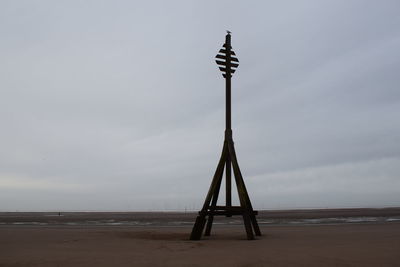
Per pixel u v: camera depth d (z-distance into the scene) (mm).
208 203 16656
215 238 17562
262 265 9836
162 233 21250
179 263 10234
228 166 17453
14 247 14477
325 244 14523
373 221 38344
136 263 10352
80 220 48094
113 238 18156
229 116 17797
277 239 16719
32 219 51406
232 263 10133
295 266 9672
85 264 10312
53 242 16281
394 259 10703
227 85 18062
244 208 16312
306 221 39938
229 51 18469
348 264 9914
